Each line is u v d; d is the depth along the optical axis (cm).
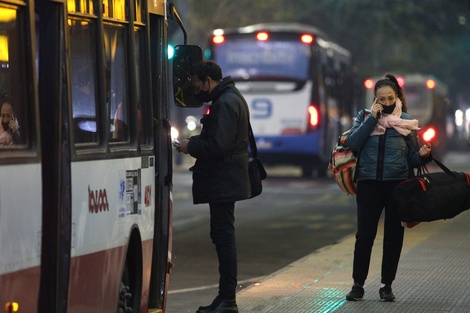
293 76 6412
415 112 9400
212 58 6425
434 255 2650
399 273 2345
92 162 1323
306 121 6406
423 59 10431
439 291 2116
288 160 6575
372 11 8481
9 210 1098
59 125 1231
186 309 2047
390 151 1966
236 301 2014
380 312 1894
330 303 1991
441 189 1914
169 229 1717
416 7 8131
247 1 9500
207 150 1797
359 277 2020
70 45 1274
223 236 1841
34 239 1162
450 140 13562
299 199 4984
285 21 9644
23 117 1155
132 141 1523
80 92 1309
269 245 3139
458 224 3450
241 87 6431
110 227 1395
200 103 1844
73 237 1255
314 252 2791
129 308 1505
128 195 1485
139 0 1589
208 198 1827
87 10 1341
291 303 1992
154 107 1686
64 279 1231
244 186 1833
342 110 7538
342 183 2022
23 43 1159
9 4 1128
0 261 1077
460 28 8125
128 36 1514
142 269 1570
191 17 9169
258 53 6425
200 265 2697
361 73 10494
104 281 1374
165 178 1706
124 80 1498
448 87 14350
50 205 1228
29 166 1149
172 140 1823
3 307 1081
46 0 1227
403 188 1914
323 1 9825
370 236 2000
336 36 10194
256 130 6438
